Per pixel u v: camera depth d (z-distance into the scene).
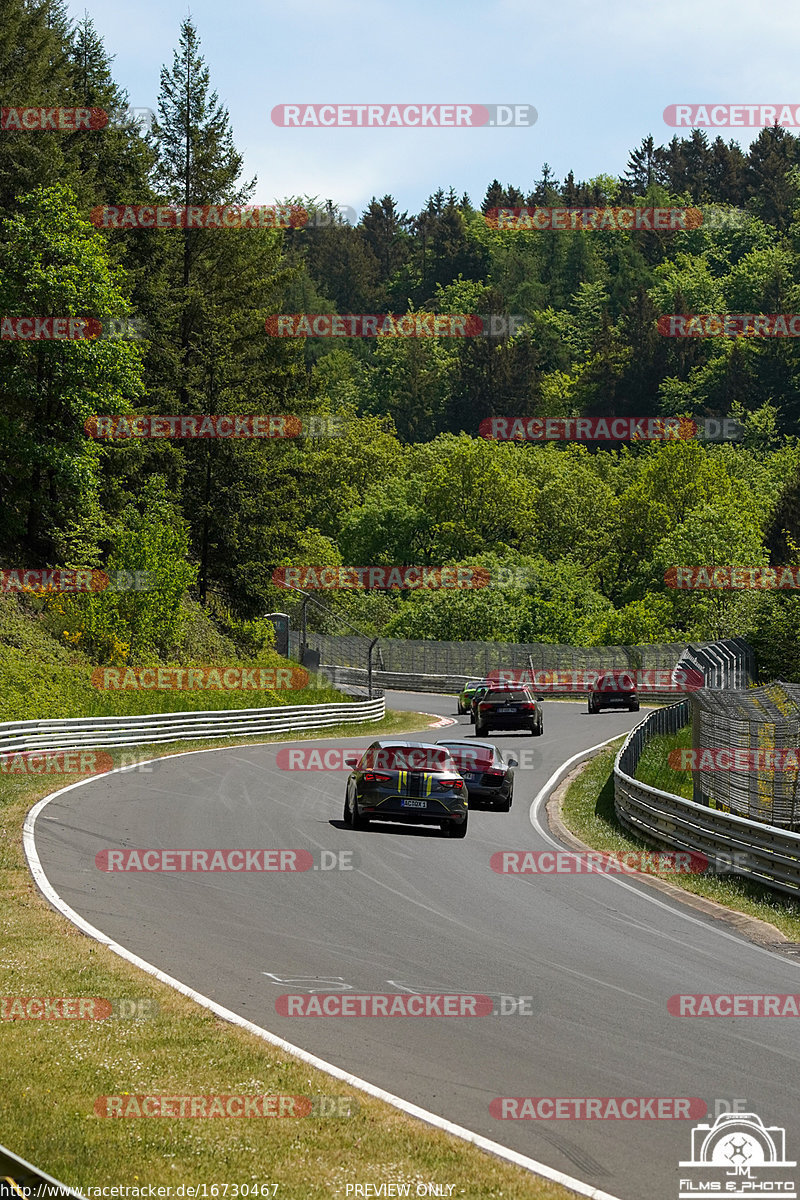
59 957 38.69
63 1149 24.02
